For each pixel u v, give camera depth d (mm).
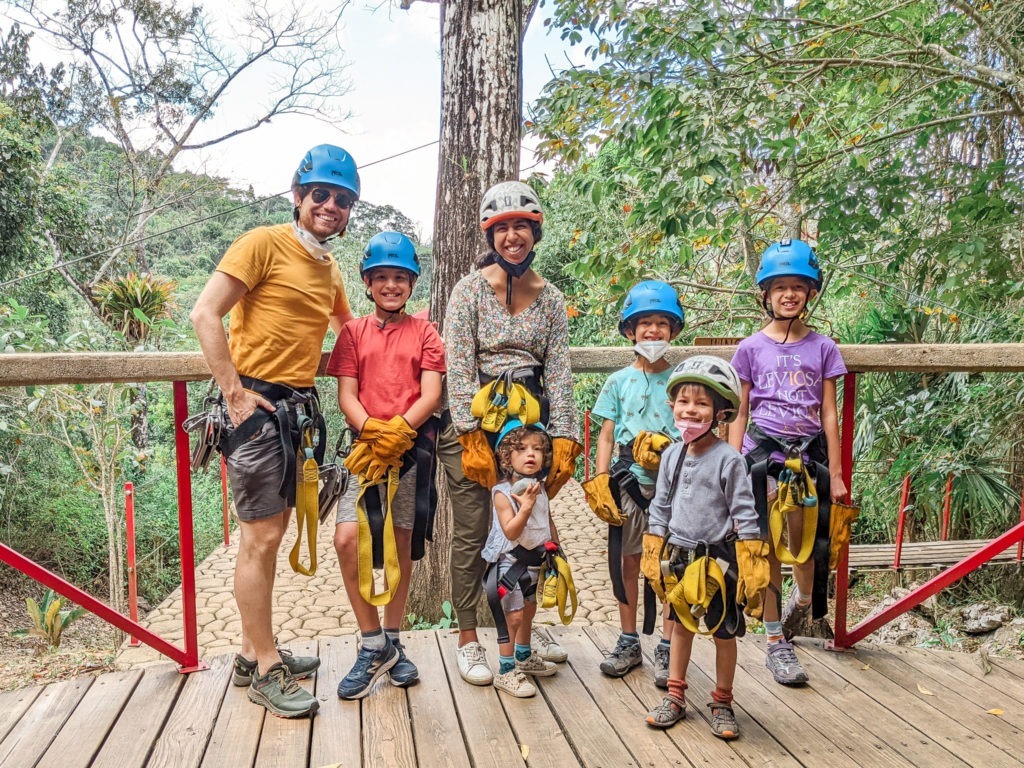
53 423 9461
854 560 5945
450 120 4555
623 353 3137
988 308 5844
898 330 6074
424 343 2670
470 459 2576
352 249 16266
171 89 15898
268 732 2424
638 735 2420
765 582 2301
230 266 2363
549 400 2678
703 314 7902
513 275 2586
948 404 5770
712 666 2932
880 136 5992
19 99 13906
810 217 6168
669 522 2475
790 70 5754
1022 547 5680
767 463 2770
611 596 6727
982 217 5523
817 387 2781
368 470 2574
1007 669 2932
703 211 5484
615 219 7402
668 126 5266
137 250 15688
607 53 5547
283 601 6723
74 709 2572
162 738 2393
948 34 6285
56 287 12742
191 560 2826
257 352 2463
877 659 3021
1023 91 5359
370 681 2645
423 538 2705
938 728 2490
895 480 6508
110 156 17641
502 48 4480
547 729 2441
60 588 2613
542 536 2627
